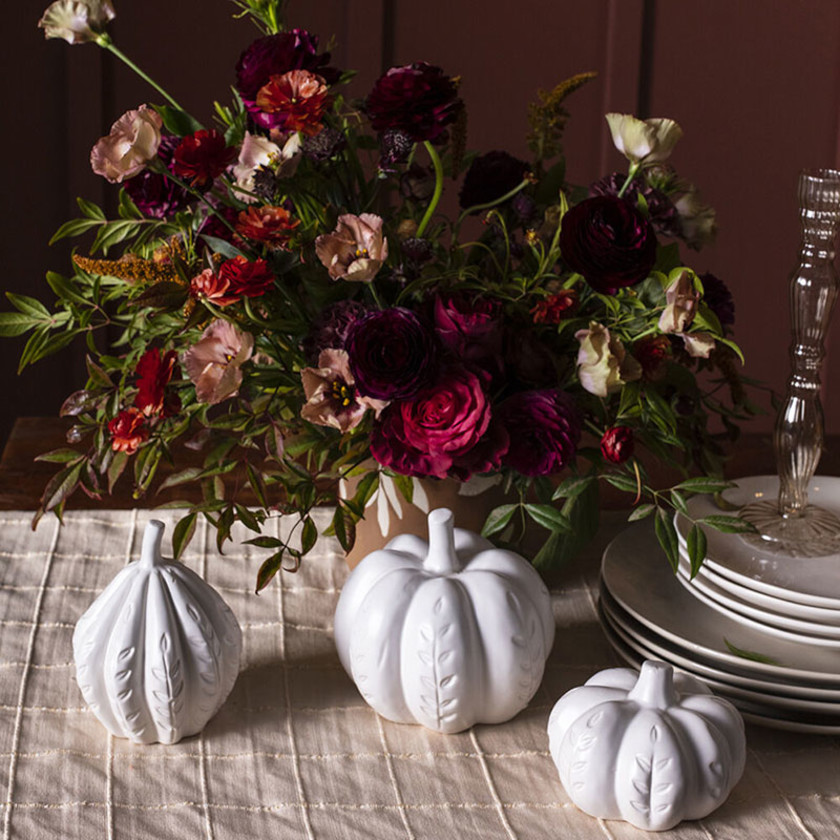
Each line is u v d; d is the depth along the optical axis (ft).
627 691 2.21
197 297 2.42
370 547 2.93
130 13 6.35
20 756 2.24
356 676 2.35
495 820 2.10
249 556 3.13
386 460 2.38
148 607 2.23
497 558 2.44
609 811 2.09
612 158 6.89
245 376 2.58
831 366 7.34
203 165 2.41
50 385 6.85
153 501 3.42
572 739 2.10
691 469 3.65
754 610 2.39
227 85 6.52
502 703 2.33
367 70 6.56
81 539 3.15
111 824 2.06
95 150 2.42
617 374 2.43
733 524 2.45
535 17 6.62
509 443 2.41
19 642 2.64
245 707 2.44
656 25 6.75
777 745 2.36
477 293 2.65
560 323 2.56
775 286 7.27
